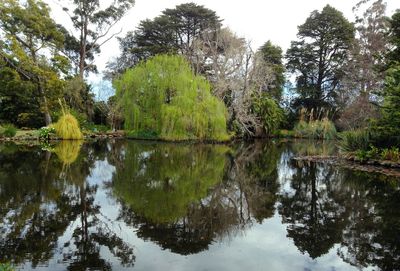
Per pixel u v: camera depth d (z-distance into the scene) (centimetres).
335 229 511
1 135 1959
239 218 561
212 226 516
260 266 378
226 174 999
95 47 3262
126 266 367
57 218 528
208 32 3162
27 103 2494
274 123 3041
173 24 3166
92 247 418
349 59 3472
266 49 3819
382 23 2667
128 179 860
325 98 3678
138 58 3412
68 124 2030
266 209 623
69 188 732
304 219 561
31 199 634
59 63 2523
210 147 1889
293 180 922
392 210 616
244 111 2570
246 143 2331
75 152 1412
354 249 431
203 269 366
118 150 1562
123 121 2909
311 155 1583
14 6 2225
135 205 618
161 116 2073
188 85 2078
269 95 3450
